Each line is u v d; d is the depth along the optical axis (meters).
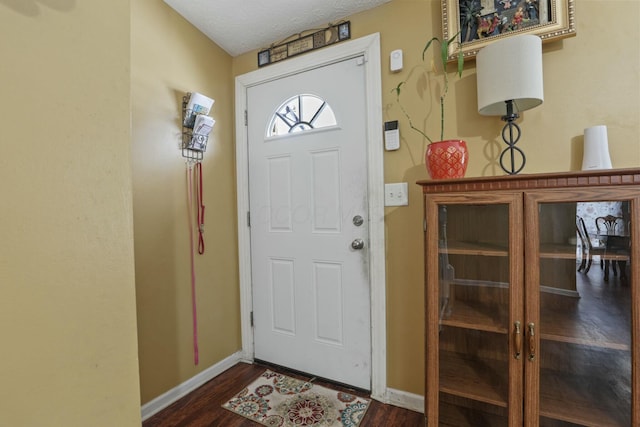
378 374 1.67
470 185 1.12
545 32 1.27
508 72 1.15
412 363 1.59
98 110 0.56
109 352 0.57
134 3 1.50
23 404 0.46
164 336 1.63
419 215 1.57
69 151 0.51
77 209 0.52
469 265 1.19
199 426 1.47
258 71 2.02
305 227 1.91
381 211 1.64
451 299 1.22
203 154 1.89
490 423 1.16
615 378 0.99
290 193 1.96
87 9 0.54
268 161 2.03
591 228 1.00
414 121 1.57
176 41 1.71
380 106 1.64
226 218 2.07
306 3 1.64
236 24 1.81
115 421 0.58
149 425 1.48
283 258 1.99
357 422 1.49
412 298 1.59
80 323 0.53
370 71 1.66
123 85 0.60
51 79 0.49
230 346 2.07
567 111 1.29
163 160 1.64
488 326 1.13
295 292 1.96
